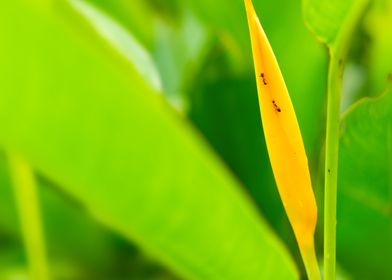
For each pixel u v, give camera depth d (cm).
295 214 64
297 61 103
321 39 64
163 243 62
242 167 111
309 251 65
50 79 54
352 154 81
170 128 57
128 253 125
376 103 78
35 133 55
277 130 63
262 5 101
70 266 125
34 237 77
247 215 62
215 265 64
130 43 77
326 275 65
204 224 61
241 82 112
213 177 60
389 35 111
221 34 109
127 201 59
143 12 129
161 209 60
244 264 64
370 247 94
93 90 55
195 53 123
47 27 53
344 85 121
